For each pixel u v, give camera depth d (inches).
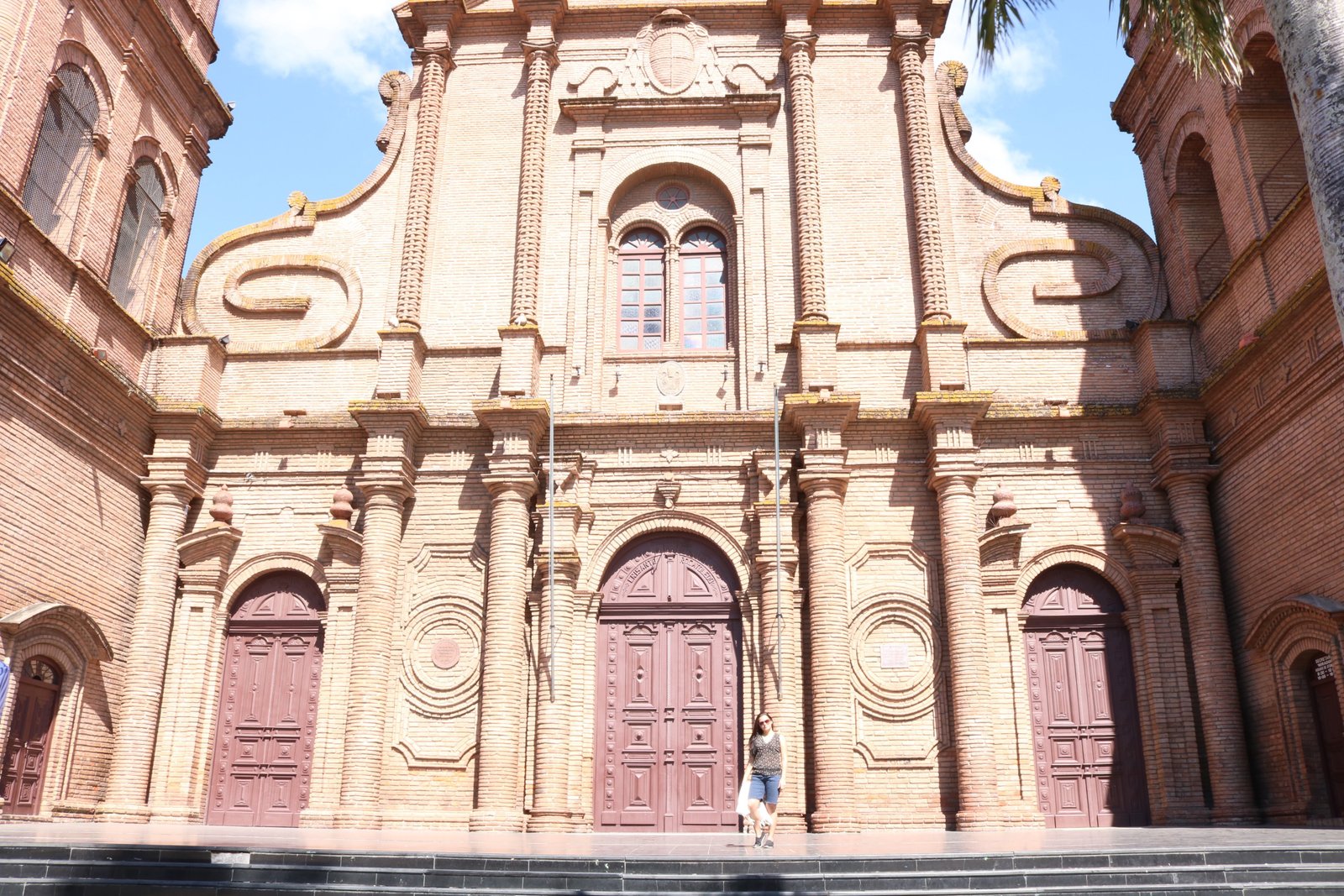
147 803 698.2
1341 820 596.7
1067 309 800.3
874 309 790.5
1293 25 387.5
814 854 407.5
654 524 748.0
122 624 715.4
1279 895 357.7
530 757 697.6
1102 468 750.5
